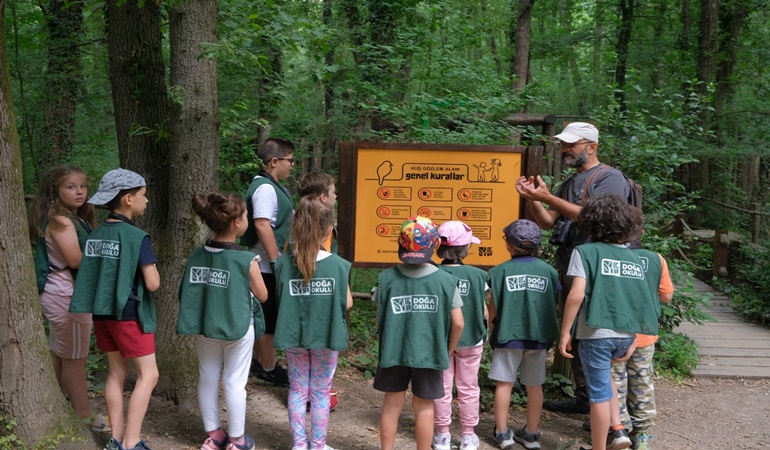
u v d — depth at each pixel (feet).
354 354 18.34
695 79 21.11
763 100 45.70
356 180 16.17
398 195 16.24
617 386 12.21
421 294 11.10
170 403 14.15
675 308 19.56
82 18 26.40
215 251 11.44
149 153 16.03
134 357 11.12
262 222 13.69
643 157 19.66
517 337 12.94
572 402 15.31
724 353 21.77
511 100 25.73
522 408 15.64
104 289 10.94
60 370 12.48
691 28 53.01
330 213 11.54
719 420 15.97
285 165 14.44
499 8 51.08
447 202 16.22
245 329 11.23
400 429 13.91
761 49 47.09
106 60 25.98
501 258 16.29
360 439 13.34
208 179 14.57
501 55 55.42
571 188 13.70
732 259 35.04
